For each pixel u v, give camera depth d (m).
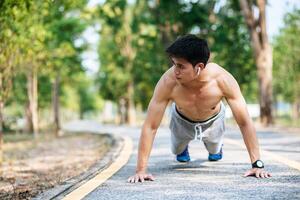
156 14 30.00
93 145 17.69
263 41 23.48
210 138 5.96
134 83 45.16
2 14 10.27
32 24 12.41
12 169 11.32
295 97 43.94
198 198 4.35
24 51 12.74
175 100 5.35
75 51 26.31
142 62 40.12
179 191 4.70
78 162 11.87
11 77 12.85
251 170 5.45
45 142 22.61
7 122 36.53
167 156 8.12
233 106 5.32
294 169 5.89
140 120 60.34
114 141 14.52
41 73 27.91
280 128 18.95
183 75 4.89
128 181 5.36
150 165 6.82
